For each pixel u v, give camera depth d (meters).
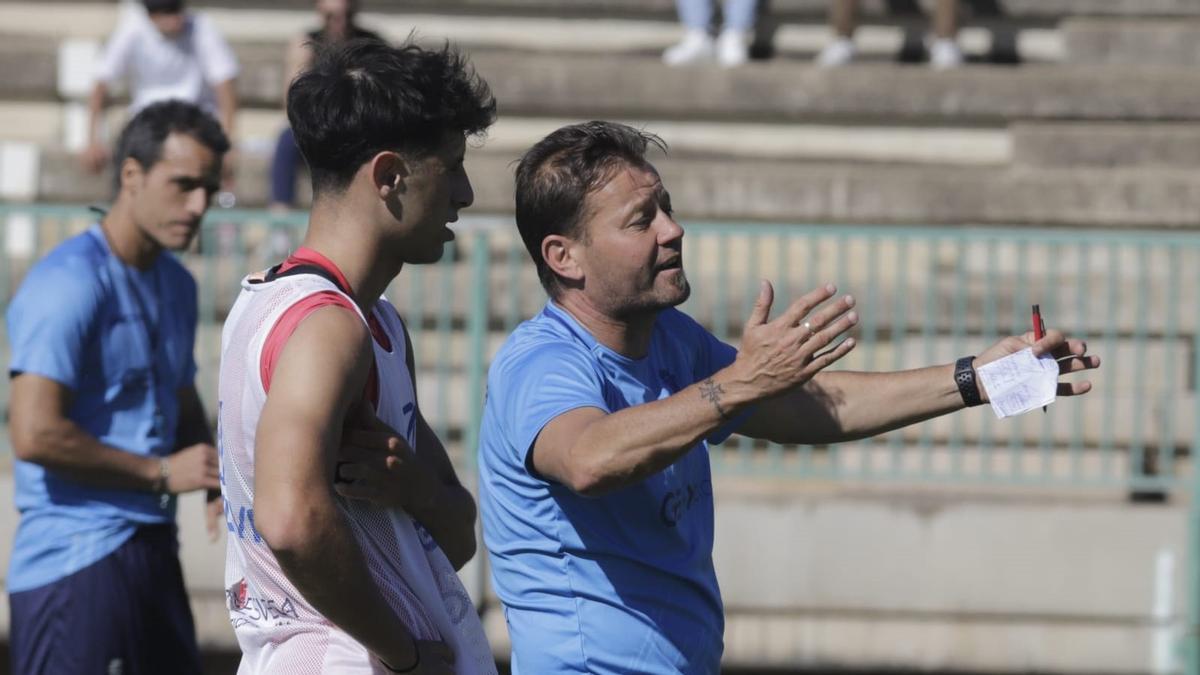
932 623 23.03
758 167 31.08
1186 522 22.73
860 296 25.98
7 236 25.58
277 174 28.83
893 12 35.59
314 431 8.51
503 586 11.28
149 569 15.04
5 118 34.03
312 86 9.14
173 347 15.38
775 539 23.14
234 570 9.37
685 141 33.56
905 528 23.08
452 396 25.53
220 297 25.58
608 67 32.84
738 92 32.72
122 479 14.64
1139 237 23.05
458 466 24.34
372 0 35.78
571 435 10.02
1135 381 23.83
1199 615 22.64
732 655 23.17
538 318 11.35
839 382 11.68
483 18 36.16
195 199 14.98
